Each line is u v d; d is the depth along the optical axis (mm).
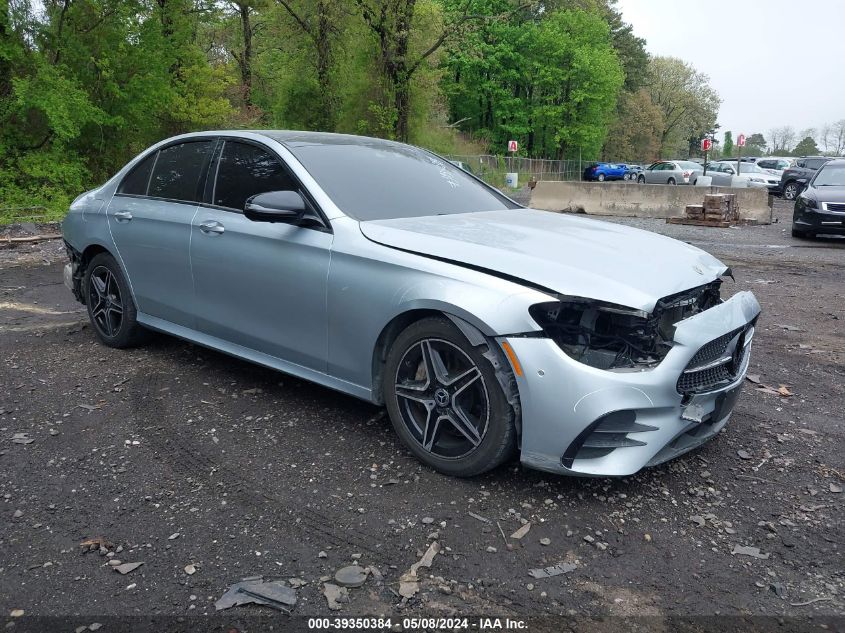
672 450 3096
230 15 25250
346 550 2639
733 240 12695
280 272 3707
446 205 4039
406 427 3318
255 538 2713
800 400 4395
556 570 2543
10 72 15219
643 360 2885
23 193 14969
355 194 3771
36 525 2805
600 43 52062
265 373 4613
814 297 7574
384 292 3260
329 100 26812
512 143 35406
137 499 3010
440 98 36938
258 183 3986
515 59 49344
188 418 3867
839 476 3354
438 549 2648
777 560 2652
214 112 19703
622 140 72438
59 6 16062
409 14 23188
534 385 2828
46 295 7199
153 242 4496
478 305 2918
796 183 25297
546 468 2916
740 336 3305
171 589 2404
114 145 17391
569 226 3764
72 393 4230
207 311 4234
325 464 3330
